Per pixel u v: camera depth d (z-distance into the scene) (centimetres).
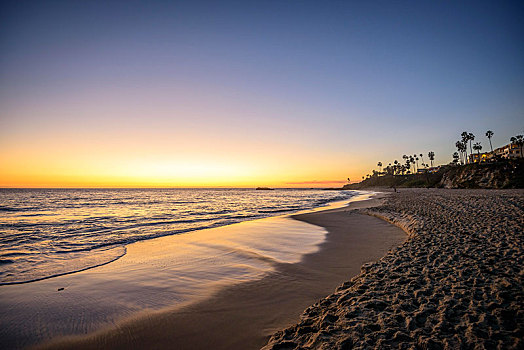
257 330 435
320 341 345
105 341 416
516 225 1027
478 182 6838
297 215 2194
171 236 1323
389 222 1639
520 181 5803
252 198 6331
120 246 1102
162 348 394
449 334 338
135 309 522
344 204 3669
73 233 1434
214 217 2227
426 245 832
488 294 450
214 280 684
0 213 2578
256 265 813
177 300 562
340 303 467
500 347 303
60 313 508
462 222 1193
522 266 578
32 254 981
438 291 476
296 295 575
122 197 6600
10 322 474
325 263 816
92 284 664
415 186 10681
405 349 312
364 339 336
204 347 393
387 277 574
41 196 6894
